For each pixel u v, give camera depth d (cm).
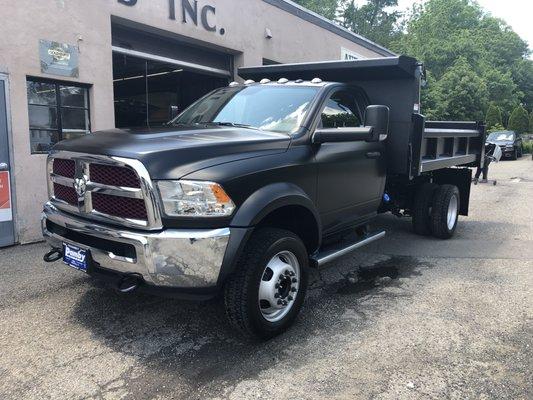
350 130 424
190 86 1094
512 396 306
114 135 385
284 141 409
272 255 366
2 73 638
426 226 709
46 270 549
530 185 1429
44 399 303
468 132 775
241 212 347
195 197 330
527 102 5944
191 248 326
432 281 522
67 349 367
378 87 587
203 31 968
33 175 684
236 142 375
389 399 302
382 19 5297
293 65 611
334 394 308
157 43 934
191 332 397
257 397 305
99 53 759
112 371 337
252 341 377
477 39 5288
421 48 4428
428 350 364
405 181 624
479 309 442
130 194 334
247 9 1085
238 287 353
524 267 571
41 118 712
